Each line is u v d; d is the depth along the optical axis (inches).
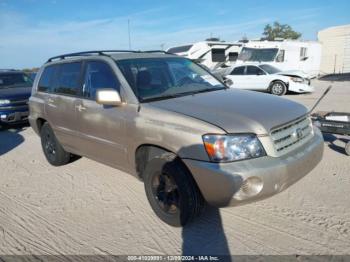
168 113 118.0
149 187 128.6
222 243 112.5
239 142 103.0
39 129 211.5
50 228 129.5
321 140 131.3
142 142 126.0
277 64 661.3
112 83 143.6
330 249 105.0
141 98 132.4
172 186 119.9
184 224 119.2
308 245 107.7
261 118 111.0
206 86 159.3
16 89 352.5
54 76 190.4
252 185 101.7
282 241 110.9
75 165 202.1
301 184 152.6
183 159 110.2
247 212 130.6
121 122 134.6
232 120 108.5
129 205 144.3
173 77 155.7
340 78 880.9
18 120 331.3
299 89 516.1
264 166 102.0
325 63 1098.1
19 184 177.9
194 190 112.9
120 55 155.2
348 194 140.6
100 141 151.1
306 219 122.7
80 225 130.2
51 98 186.1
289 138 114.9
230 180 100.0
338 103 395.2
